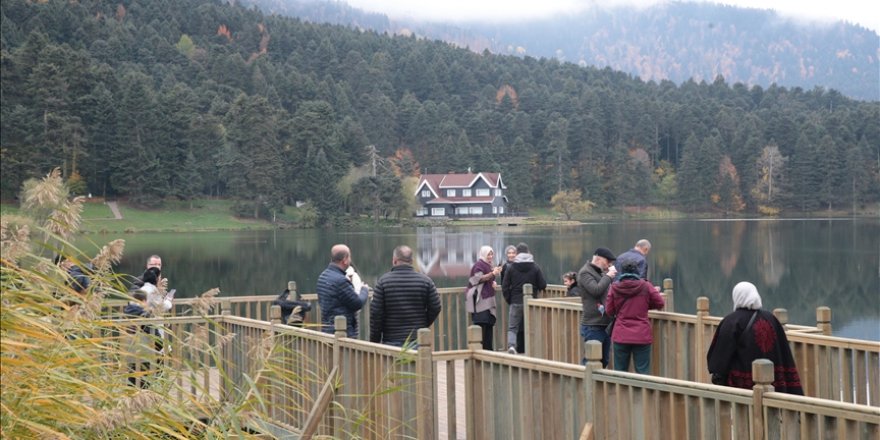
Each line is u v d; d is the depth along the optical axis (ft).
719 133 453.58
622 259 25.67
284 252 209.67
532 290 34.50
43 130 281.74
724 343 20.04
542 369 18.88
